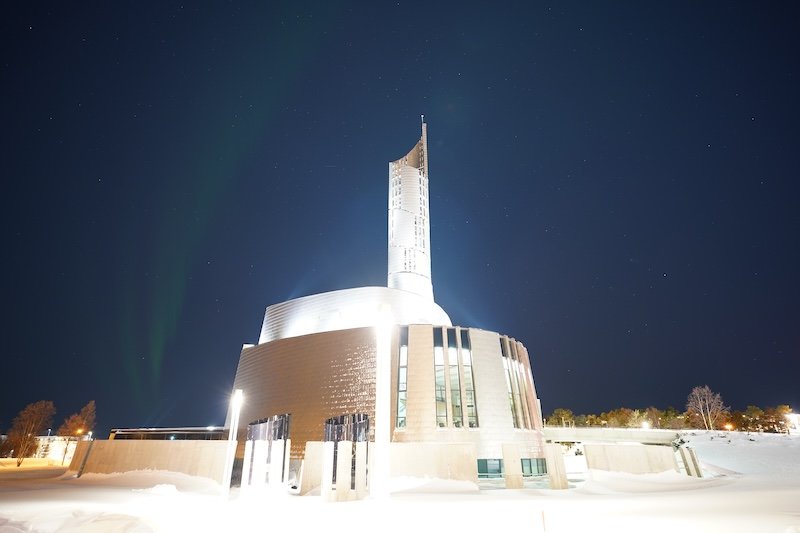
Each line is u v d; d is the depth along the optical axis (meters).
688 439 67.06
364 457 26.75
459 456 33.28
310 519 17.80
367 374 52.28
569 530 13.91
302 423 53.97
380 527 15.09
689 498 22.86
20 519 18.33
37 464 80.81
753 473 42.81
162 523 16.98
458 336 53.53
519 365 57.69
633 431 76.56
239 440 61.28
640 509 18.78
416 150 109.69
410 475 33.00
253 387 63.31
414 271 95.44
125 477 39.34
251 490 29.14
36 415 99.69
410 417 48.00
